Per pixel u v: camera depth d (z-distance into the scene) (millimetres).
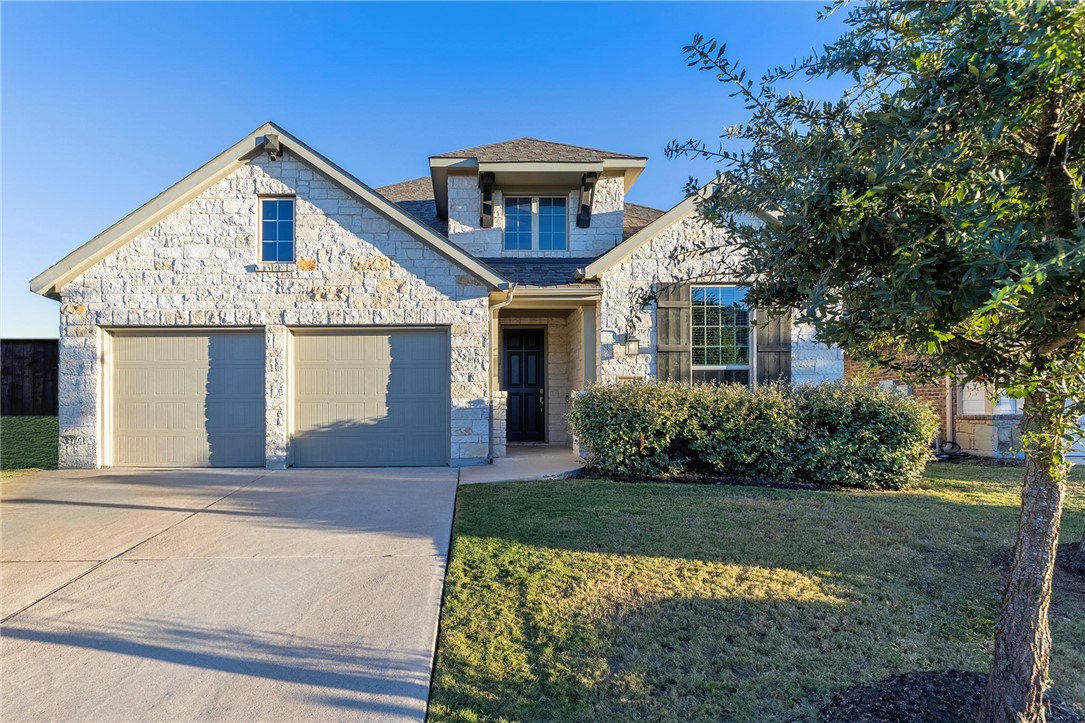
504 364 12773
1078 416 2238
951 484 7871
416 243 9477
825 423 7973
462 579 4352
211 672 3195
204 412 9391
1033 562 2588
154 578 4473
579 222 11656
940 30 2436
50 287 9039
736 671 3145
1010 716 2543
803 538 5191
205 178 9164
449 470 8977
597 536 5250
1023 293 1947
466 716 2793
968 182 2266
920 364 2783
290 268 9320
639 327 10250
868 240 2443
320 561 4816
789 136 2840
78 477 8453
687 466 8289
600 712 2799
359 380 9562
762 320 10344
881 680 3037
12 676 3156
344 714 2830
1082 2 1826
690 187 3475
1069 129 2277
